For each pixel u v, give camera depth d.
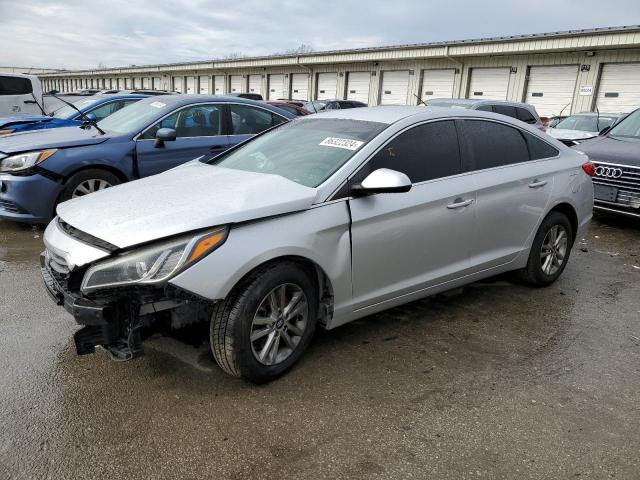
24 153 5.92
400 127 3.68
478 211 3.98
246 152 4.13
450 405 2.96
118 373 3.19
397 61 27.59
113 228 2.84
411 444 2.62
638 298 4.70
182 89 46.53
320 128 4.01
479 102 12.46
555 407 2.97
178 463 2.45
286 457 2.51
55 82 70.62
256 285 2.92
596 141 7.52
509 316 4.20
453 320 4.09
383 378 3.21
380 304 3.57
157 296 2.82
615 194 6.78
